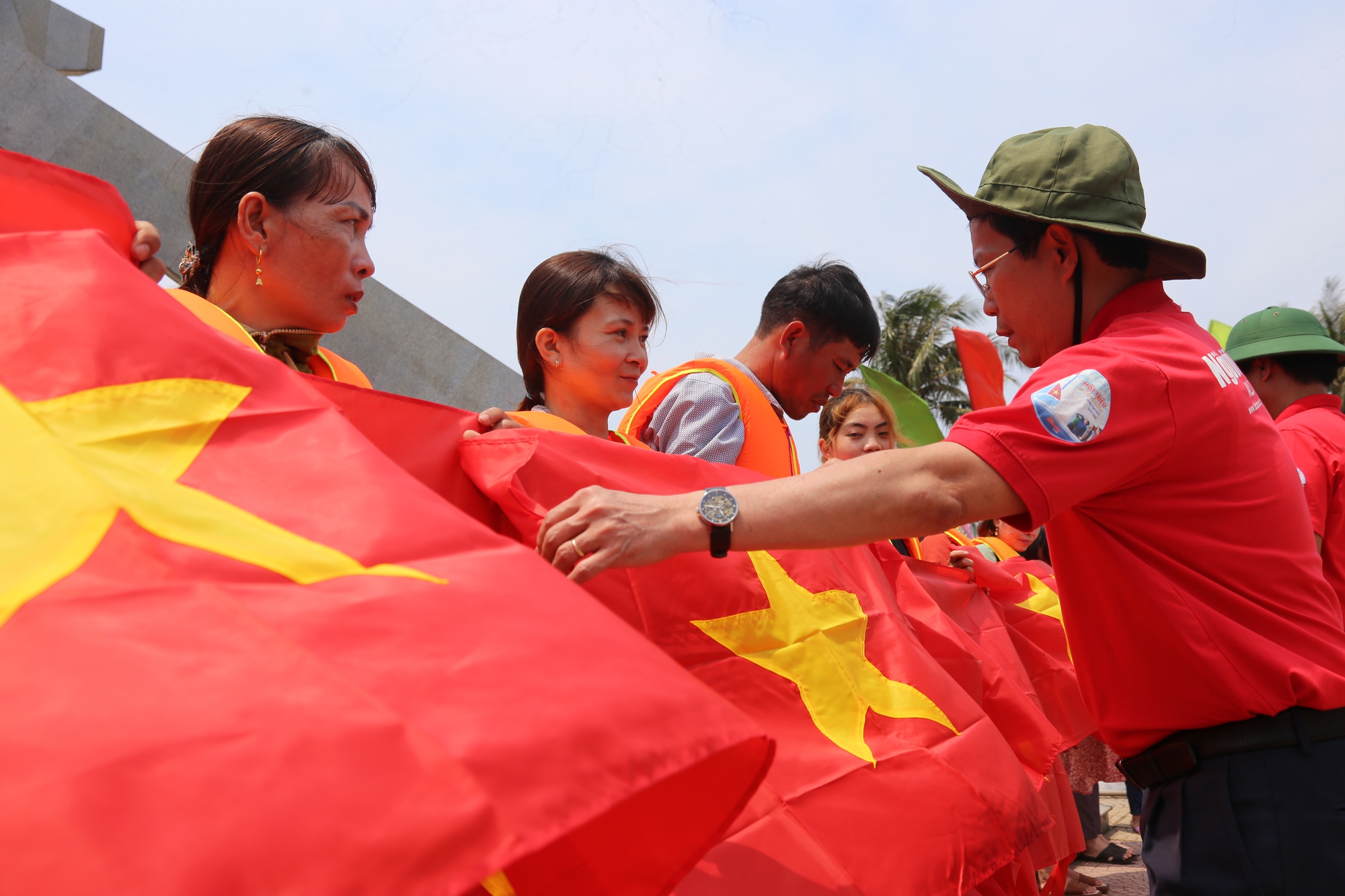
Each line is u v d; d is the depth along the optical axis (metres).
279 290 1.95
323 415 1.24
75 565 0.88
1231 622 1.81
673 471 2.03
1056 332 2.15
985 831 1.84
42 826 0.66
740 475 2.13
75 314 1.20
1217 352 2.00
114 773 0.70
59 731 0.71
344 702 0.80
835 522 1.58
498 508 1.88
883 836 1.74
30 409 1.08
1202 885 1.81
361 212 2.02
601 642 0.96
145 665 0.79
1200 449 1.83
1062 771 3.31
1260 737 1.78
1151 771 1.91
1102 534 1.89
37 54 8.09
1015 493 1.67
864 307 3.26
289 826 0.71
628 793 0.83
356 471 1.15
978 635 3.36
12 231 1.53
